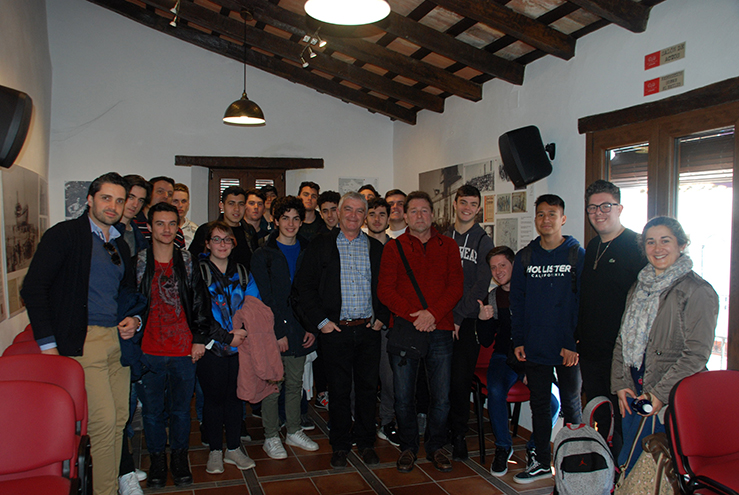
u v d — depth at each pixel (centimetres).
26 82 449
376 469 301
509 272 312
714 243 253
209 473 291
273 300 303
